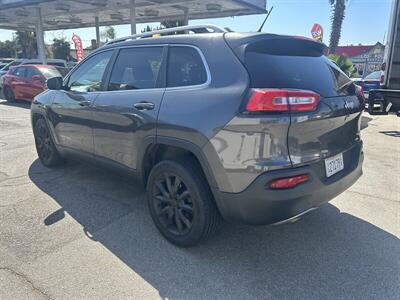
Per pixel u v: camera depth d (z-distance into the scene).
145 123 3.30
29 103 14.48
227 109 2.66
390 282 2.74
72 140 4.62
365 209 4.03
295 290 2.66
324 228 3.58
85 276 2.81
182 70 3.18
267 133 2.53
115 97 3.75
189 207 3.10
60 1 16.53
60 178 5.02
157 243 3.31
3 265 2.95
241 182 2.66
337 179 2.99
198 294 2.62
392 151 6.59
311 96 2.65
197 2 16.09
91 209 4.02
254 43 2.84
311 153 2.75
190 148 2.91
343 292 2.63
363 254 3.12
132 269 2.91
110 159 4.00
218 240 3.34
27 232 3.50
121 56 3.88
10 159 5.98
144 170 3.56
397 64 8.91
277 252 3.15
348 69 15.65
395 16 8.67
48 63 19.08
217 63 2.90
